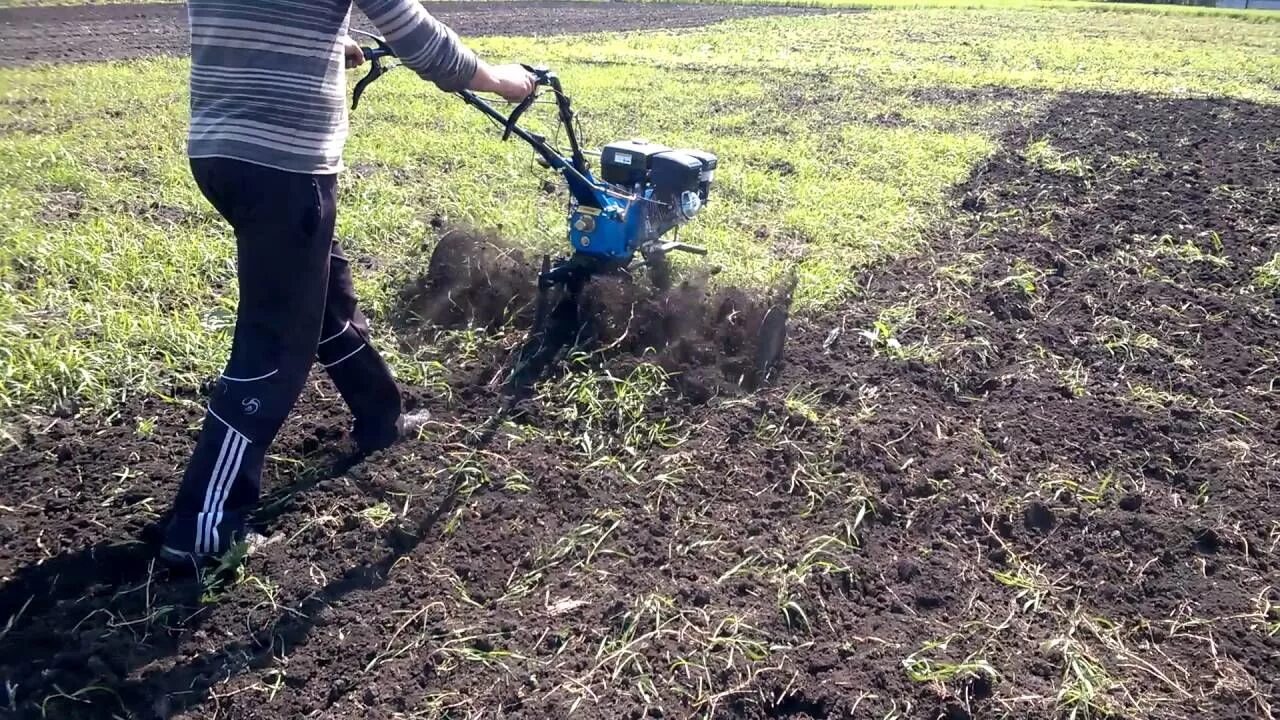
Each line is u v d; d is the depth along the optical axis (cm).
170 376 430
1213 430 411
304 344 306
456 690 267
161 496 347
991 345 479
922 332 492
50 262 540
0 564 308
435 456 374
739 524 341
